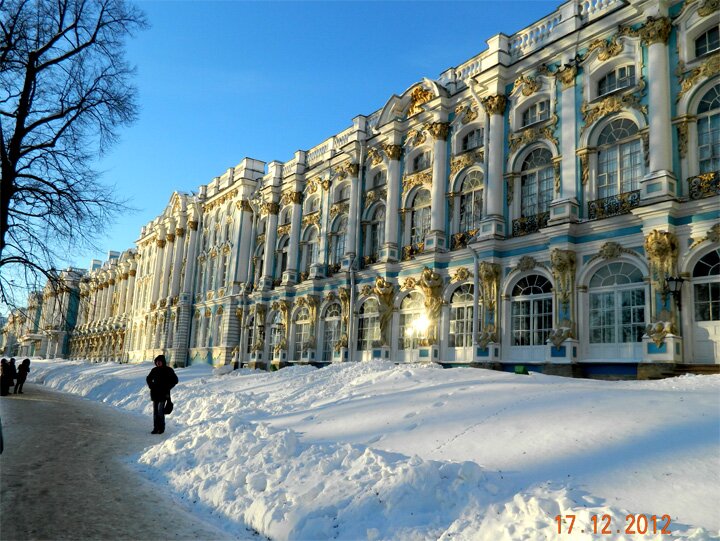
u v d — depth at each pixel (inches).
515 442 283.4
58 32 716.7
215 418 547.8
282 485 267.1
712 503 191.0
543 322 758.5
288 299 1312.7
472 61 951.6
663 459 229.5
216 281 1681.8
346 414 428.1
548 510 192.1
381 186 1102.4
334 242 1229.1
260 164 1621.6
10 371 991.6
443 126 964.6
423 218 1005.2
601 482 217.3
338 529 219.6
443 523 211.0
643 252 653.3
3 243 642.2
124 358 2325.3
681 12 666.2
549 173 805.2
